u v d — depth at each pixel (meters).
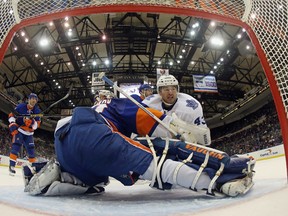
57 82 20.36
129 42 16.16
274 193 1.42
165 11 2.40
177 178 1.71
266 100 21.44
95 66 19.00
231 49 15.70
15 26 2.20
